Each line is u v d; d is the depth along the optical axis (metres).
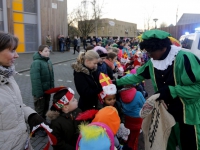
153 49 2.12
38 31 18.67
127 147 3.16
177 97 2.16
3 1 15.45
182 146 2.25
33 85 3.71
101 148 1.69
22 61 13.28
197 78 2.00
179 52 2.15
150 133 2.22
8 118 1.63
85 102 2.96
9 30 16.19
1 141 1.63
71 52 21.33
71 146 2.10
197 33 8.16
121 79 2.88
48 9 19.59
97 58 2.92
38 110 3.82
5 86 1.66
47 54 3.83
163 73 2.19
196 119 2.12
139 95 3.19
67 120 2.18
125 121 3.22
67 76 9.68
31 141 3.58
